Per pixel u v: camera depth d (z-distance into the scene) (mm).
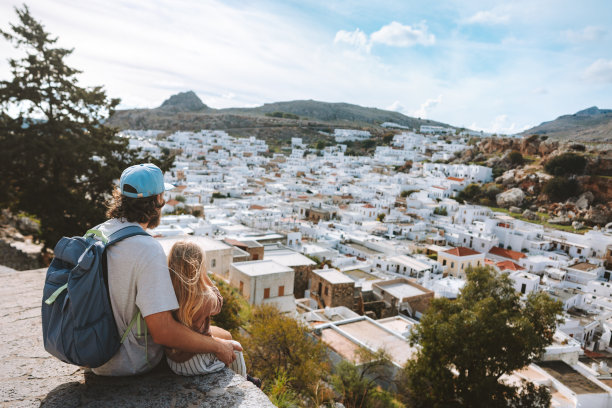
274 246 45969
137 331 2646
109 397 2689
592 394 22281
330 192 118438
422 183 123250
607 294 55250
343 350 20047
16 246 24672
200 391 2814
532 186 109375
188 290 2828
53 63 22234
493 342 16328
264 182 131250
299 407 6723
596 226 89000
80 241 2656
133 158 25094
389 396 16234
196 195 98625
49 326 2477
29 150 20500
